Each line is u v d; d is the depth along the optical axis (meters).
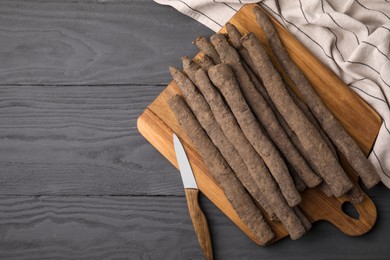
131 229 1.28
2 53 1.31
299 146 1.15
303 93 1.17
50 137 1.30
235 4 1.24
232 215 1.20
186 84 1.16
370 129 1.18
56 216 1.29
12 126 1.31
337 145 1.15
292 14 1.21
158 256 1.27
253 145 1.12
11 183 1.30
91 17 1.31
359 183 1.22
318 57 1.22
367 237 1.22
